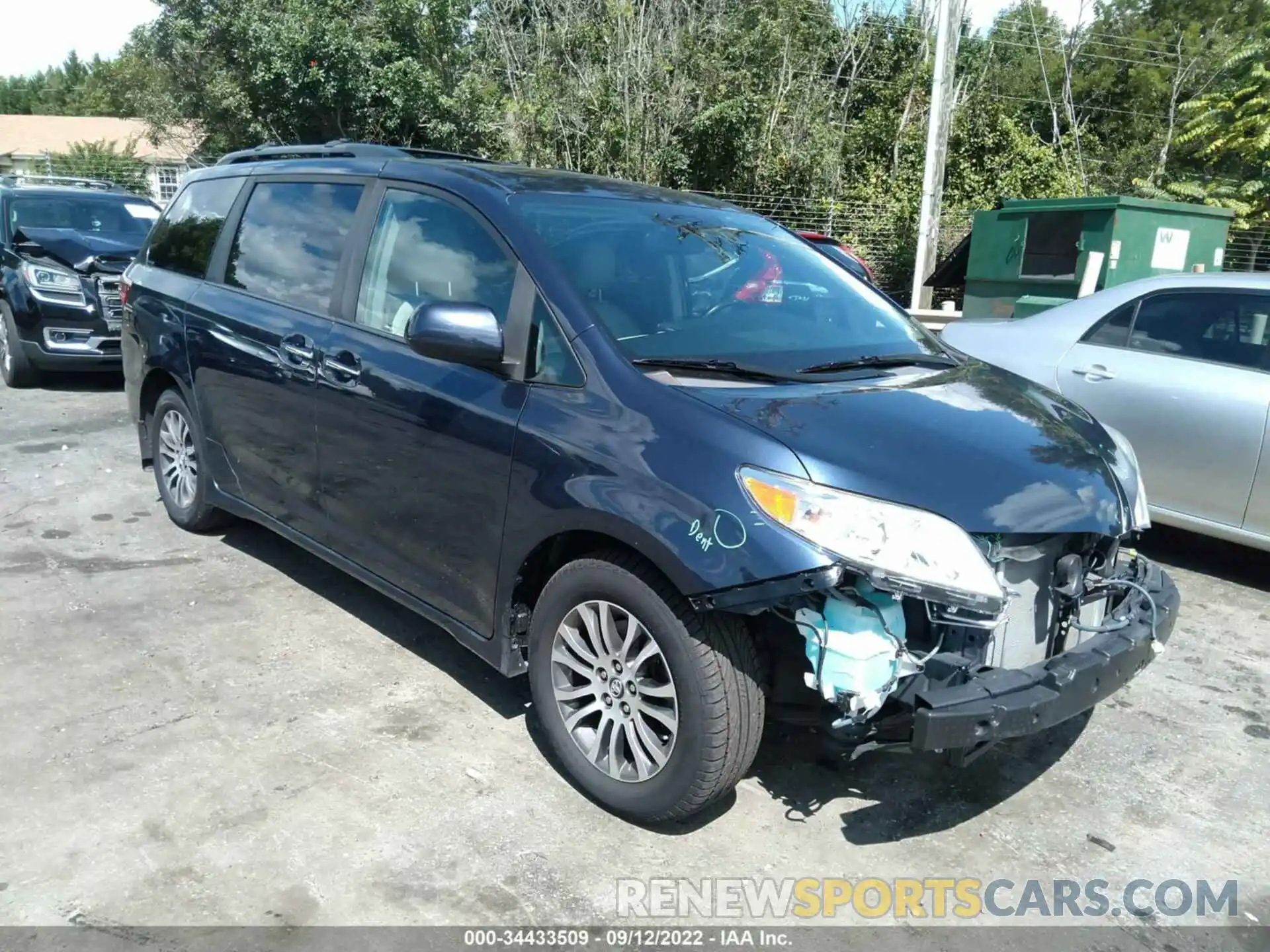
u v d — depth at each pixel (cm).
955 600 248
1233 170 2147
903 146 2312
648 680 285
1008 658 276
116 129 5056
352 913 254
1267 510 481
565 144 2058
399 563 361
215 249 470
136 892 259
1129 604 302
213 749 326
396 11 1875
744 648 267
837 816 306
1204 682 404
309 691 367
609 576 282
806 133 2139
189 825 286
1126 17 3888
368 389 358
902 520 250
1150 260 1067
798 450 259
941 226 1961
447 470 328
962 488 262
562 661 304
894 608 257
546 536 295
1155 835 303
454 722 348
